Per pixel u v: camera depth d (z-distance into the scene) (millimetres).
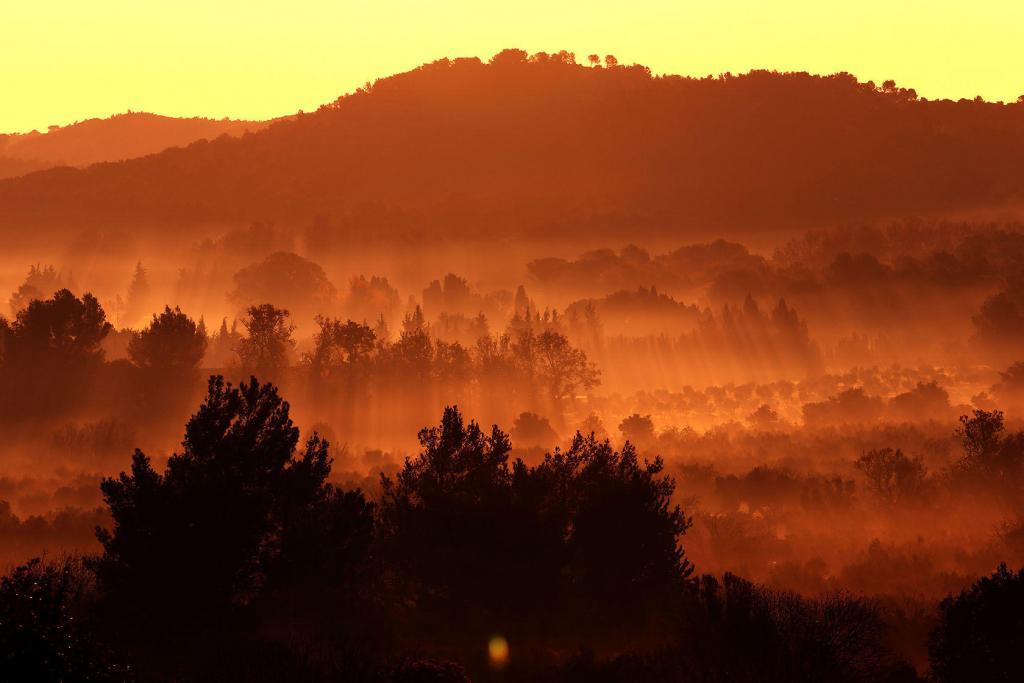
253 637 88500
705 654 80750
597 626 100500
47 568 93500
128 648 84562
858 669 79688
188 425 100750
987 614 79312
